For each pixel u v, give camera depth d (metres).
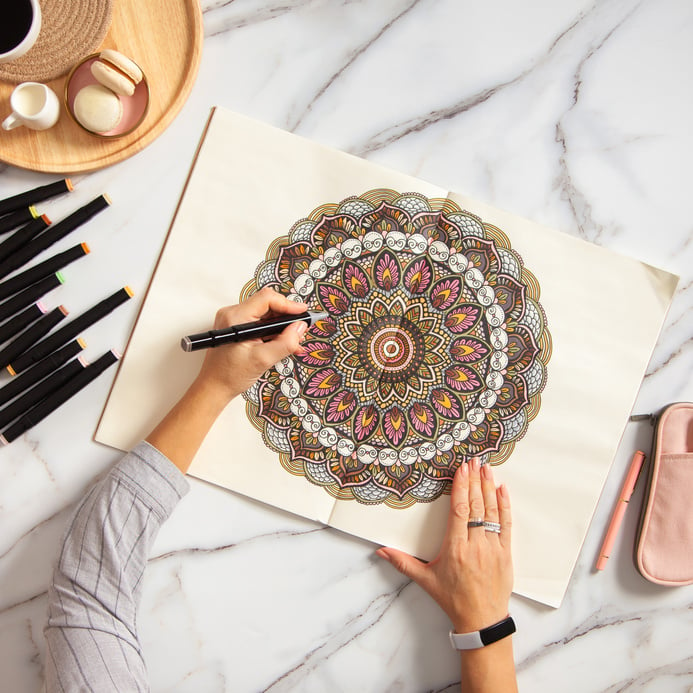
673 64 0.79
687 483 0.78
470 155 0.78
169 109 0.72
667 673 0.82
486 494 0.77
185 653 0.78
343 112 0.77
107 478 0.66
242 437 0.76
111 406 0.75
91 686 0.60
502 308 0.79
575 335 0.79
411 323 0.78
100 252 0.75
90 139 0.72
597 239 0.80
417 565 0.77
